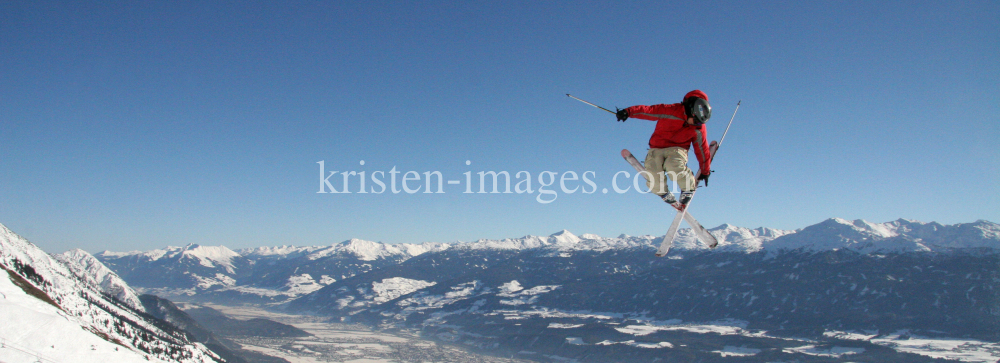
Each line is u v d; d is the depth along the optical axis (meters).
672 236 7.75
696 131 7.66
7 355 22.31
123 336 89.88
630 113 7.59
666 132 7.69
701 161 7.98
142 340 97.31
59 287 98.31
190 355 117.56
